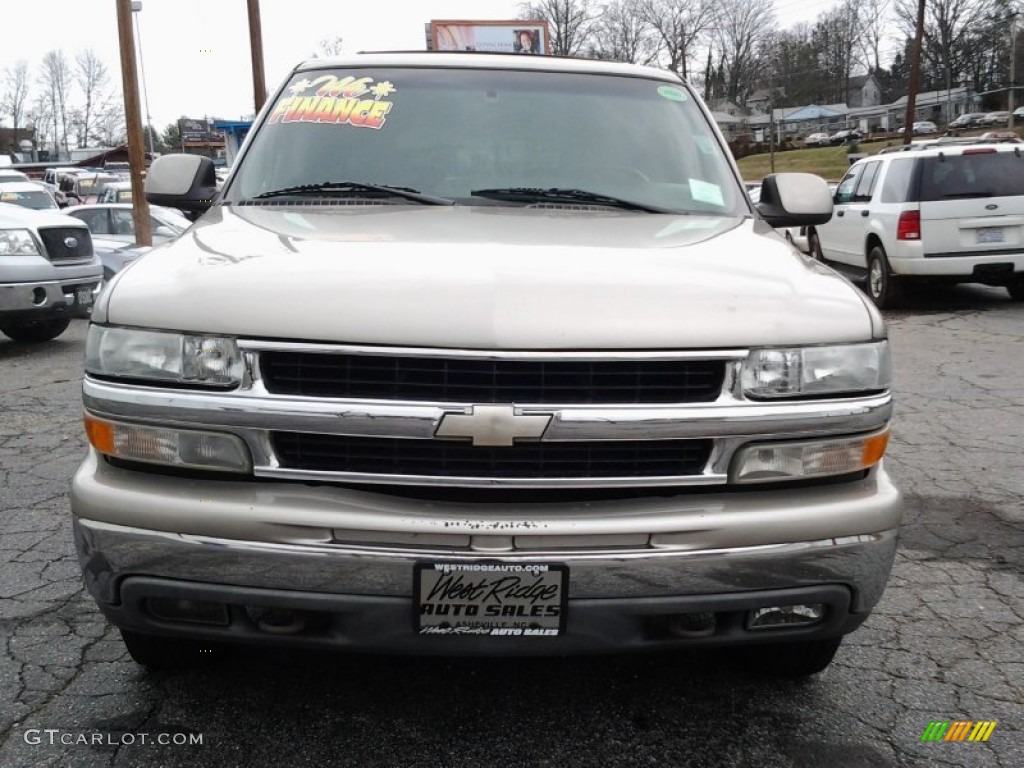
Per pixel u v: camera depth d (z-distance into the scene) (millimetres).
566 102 3889
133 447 2447
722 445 2410
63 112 94375
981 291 13586
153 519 2387
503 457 2355
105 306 2521
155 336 2416
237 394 2357
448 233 2949
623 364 2352
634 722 2896
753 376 2408
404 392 2324
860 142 64375
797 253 3041
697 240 3047
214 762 2650
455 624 2355
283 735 2787
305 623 2447
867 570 2518
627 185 3582
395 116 3766
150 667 3109
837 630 2600
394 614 2352
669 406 2354
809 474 2479
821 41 92875
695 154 3791
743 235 3188
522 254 2699
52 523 4562
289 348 2328
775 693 3074
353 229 2998
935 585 3971
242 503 2355
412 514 2328
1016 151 11344
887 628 3568
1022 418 6719
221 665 3141
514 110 3818
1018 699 3064
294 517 2324
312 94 3889
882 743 2809
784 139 76000
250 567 2354
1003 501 5023
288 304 2375
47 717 2859
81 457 5734
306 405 2320
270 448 2377
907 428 6484
